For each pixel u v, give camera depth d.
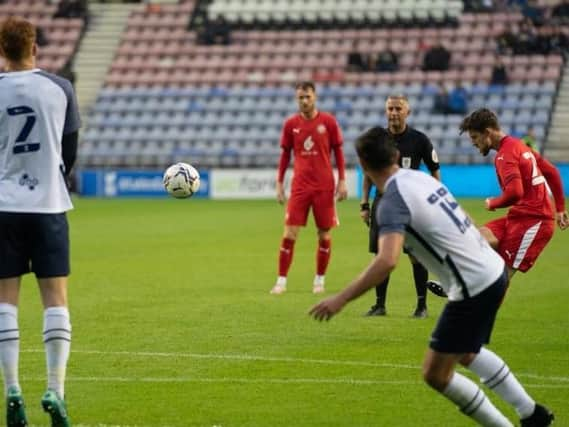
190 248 67.06
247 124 130.00
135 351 32.97
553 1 134.50
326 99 130.00
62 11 142.88
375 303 43.62
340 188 47.19
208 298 45.03
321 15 139.62
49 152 23.89
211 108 131.75
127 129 132.12
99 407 25.84
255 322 38.50
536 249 34.97
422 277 39.56
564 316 40.31
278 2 140.75
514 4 136.38
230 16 141.75
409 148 40.22
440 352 21.23
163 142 130.38
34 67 24.69
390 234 20.55
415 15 137.38
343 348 33.34
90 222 87.81
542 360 31.61
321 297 45.31
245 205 107.62
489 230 35.25
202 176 121.31
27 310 41.69
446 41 134.12
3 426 23.97
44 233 23.73
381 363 31.00
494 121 34.47
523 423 22.59
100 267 57.03
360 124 127.44
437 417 24.81
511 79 128.50
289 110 130.25
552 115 125.44
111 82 136.38
